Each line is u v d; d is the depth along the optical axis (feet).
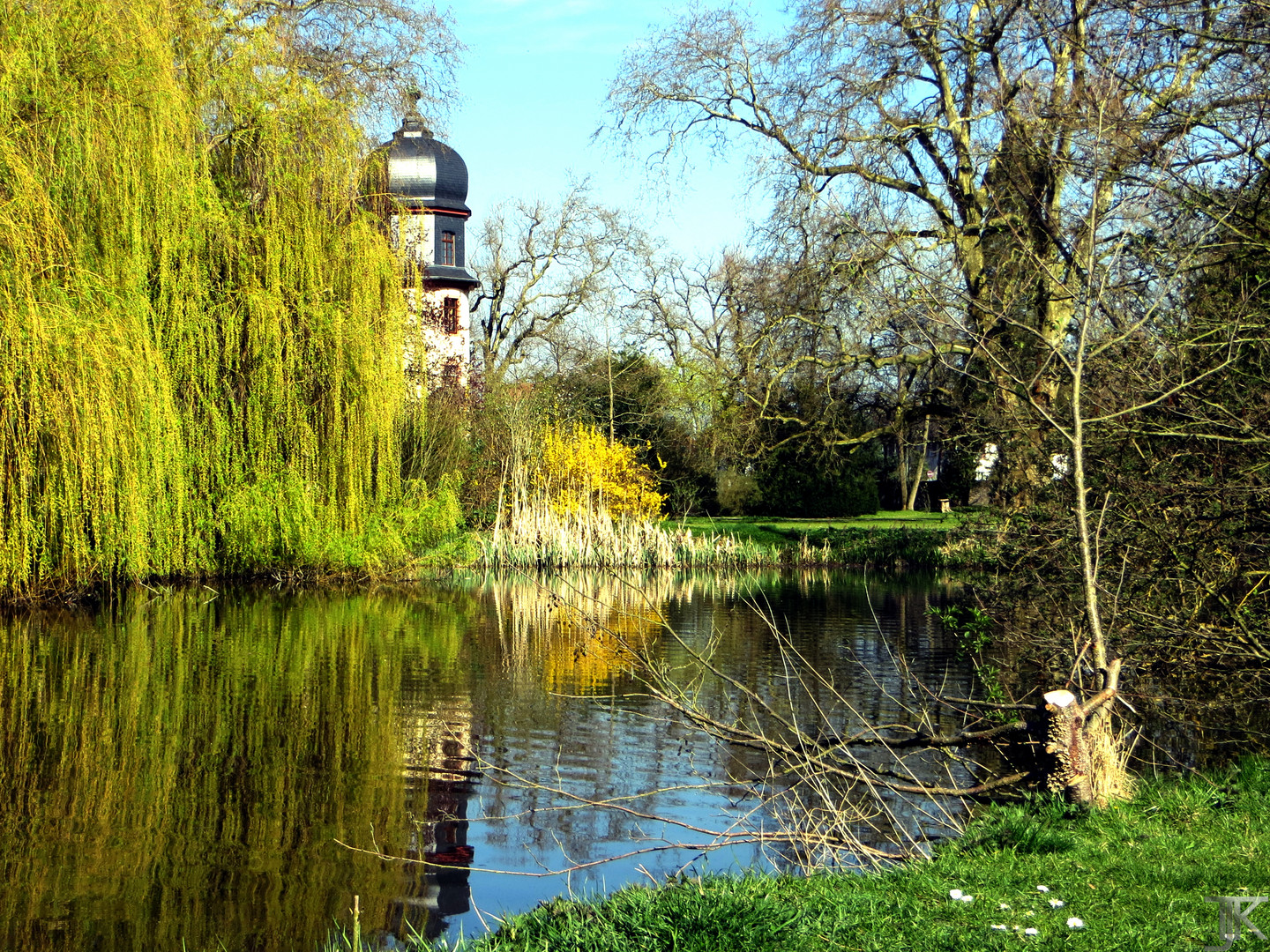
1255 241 26.43
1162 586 29.12
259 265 64.23
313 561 67.87
